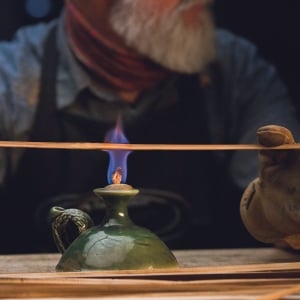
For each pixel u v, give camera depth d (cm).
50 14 347
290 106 303
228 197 296
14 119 285
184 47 286
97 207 266
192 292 101
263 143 118
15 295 100
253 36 349
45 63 289
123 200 119
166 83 290
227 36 311
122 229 117
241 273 108
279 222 134
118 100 286
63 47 289
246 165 291
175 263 118
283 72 348
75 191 285
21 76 288
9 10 341
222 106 300
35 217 282
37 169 287
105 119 285
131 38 281
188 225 281
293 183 131
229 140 300
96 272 107
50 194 286
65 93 286
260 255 158
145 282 102
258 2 347
